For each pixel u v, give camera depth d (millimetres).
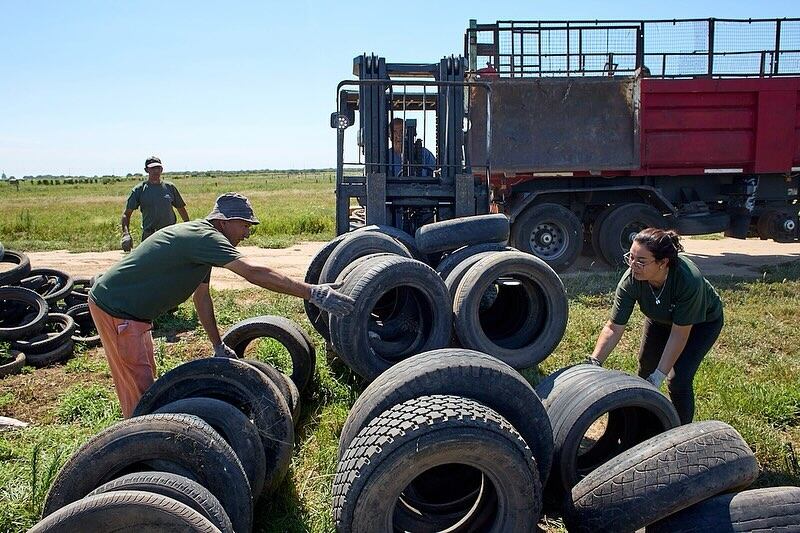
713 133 12328
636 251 4301
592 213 13273
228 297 10664
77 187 88750
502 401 3727
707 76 12148
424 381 3623
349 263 6668
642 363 5078
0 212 32719
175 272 4406
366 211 9055
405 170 10000
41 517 3605
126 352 4480
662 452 3434
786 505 3248
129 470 3467
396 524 3680
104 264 15023
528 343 6340
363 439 3324
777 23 12188
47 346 7430
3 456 4887
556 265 12359
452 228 7137
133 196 9578
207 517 3061
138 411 4156
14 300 8070
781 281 11172
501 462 3262
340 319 5457
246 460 3803
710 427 3521
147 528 2844
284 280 4270
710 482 3301
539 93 11711
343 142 9250
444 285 5855
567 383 4332
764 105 12273
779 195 13234
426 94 10055
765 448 4895
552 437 3881
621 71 11953
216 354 4863
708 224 12883
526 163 11812
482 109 11602
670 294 4371
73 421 5719
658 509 3311
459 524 3637
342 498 3250
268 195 51625
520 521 3373
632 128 12031
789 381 6266
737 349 7445
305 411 5848
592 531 3469
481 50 11695
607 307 9617
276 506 4258
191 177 150500
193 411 3846
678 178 12938
